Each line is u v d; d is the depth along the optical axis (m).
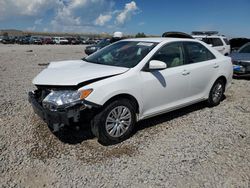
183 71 4.98
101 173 3.37
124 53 4.81
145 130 4.68
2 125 4.84
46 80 3.98
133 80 4.19
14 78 9.31
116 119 4.10
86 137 4.34
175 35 7.06
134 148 4.02
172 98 4.89
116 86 3.96
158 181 3.21
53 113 3.68
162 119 5.22
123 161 3.65
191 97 5.36
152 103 4.55
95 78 3.91
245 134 4.58
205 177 3.30
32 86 7.91
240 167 3.53
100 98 3.81
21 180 3.24
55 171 3.41
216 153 3.89
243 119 5.32
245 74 9.44
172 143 4.20
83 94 3.71
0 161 3.64
